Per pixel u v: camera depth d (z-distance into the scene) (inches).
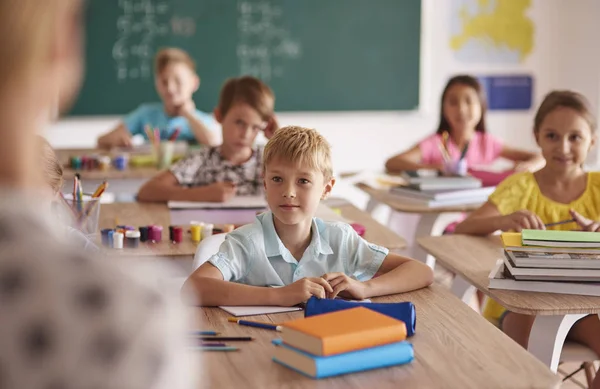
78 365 18.2
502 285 74.3
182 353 20.0
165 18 215.2
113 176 139.8
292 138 68.6
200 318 61.4
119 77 213.9
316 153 68.6
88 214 89.0
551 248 73.8
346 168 230.8
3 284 18.4
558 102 98.7
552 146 98.6
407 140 233.6
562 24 236.1
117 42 212.8
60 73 19.5
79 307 18.5
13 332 18.1
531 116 241.1
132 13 212.8
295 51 223.8
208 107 220.8
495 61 236.7
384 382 47.1
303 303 64.2
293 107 225.8
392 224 152.3
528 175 102.0
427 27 230.2
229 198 114.7
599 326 82.1
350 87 227.9
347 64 227.0
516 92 239.0
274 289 64.7
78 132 213.3
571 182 100.0
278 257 70.9
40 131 19.9
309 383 46.8
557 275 72.7
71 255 19.2
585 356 82.2
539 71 239.1
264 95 118.8
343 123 229.1
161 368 19.1
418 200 126.6
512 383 47.6
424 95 232.5
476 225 96.7
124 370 18.5
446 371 49.3
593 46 224.8
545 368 50.3
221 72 220.5
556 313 68.7
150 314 19.2
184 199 114.0
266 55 222.4
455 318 61.3
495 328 58.7
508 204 100.2
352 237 73.5
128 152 161.8
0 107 19.1
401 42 229.1
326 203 114.7
